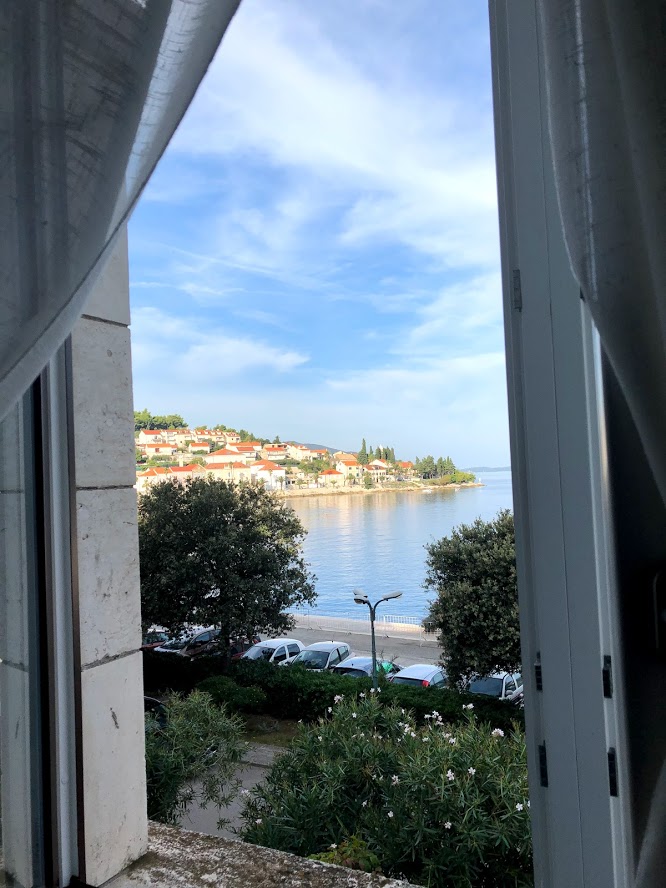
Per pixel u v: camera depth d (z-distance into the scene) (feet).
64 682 4.57
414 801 7.13
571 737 2.89
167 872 4.66
